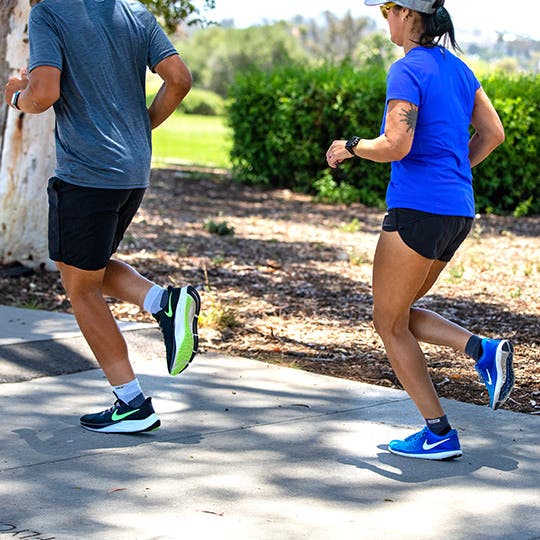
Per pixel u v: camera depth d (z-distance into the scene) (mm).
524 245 15133
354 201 19734
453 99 5504
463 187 5527
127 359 6070
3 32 10180
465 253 13922
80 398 6730
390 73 5434
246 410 6570
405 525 4758
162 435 6027
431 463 5637
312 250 13820
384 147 5320
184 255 12617
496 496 5160
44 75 5578
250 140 21562
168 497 5039
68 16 5707
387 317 5660
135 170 5852
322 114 20234
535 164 18766
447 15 5500
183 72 6020
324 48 58688
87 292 5980
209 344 8406
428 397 5664
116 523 4695
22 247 10438
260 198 19859
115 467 5457
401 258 5500
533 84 19250
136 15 5953
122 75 5852
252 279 11430
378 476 5418
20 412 6387
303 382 7289
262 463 5574
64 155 5781
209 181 21875
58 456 5609
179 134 39312
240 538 4551
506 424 6391
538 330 9320
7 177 10320
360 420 6402
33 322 8398
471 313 10055
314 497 5090
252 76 22000
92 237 5816
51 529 4613
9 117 10242
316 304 10266
